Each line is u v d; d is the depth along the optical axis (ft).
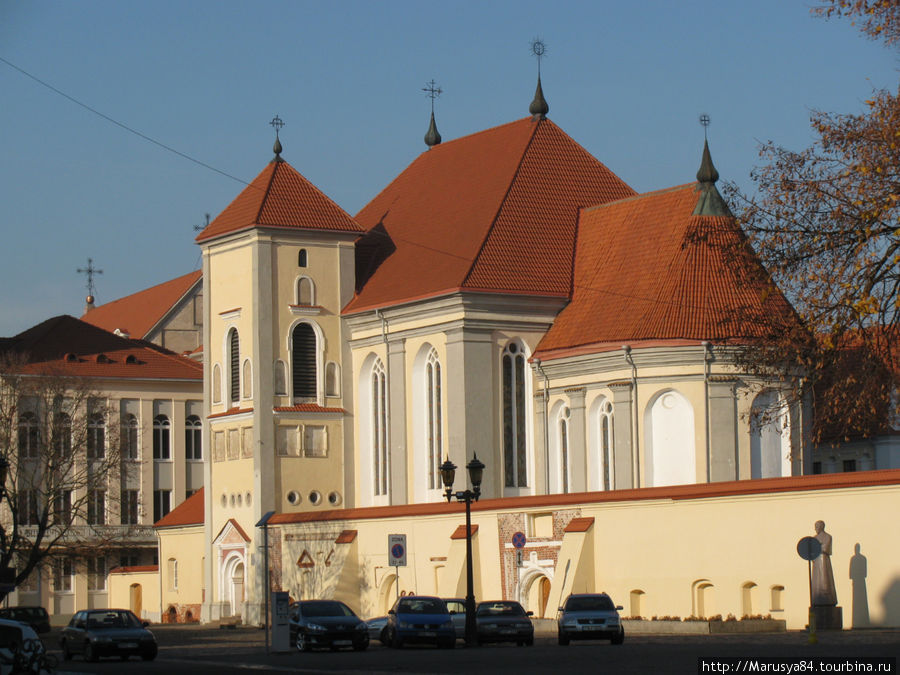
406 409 301.43
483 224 301.22
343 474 317.63
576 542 229.66
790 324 148.87
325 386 318.45
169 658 204.95
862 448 334.85
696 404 262.88
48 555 334.65
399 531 270.87
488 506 251.39
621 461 268.21
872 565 191.72
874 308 138.72
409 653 187.83
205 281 332.19
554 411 286.05
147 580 374.02
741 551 208.03
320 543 290.15
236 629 303.89
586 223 308.60
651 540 221.66
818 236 144.97
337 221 321.73
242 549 315.37
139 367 411.13
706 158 284.00
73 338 412.57
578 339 280.92
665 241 284.20
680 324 265.13
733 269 150.51
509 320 291.17
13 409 330.95
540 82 323.57
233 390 324.19
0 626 145.69
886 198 140.15
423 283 299.79
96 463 396.16
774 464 265.54
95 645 202.59
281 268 317.01
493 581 249.96
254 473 312.29
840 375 145.38
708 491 213.05
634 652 163.12
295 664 171.83
